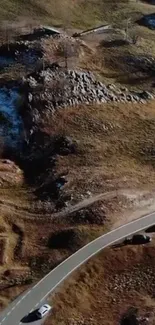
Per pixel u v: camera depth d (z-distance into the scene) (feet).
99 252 226.38
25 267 222.89
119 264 223.10
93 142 294.66
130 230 239.30
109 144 294.46
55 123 305.12
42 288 208.03
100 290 212.64
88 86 325.01
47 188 272.31
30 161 294.25
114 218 246.47
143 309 202.90
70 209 254.27
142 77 344.08
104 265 221.66
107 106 317.42
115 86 331.57
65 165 282.36
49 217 251.60
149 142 296.10
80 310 201.87
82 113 311.06
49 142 297.74
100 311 203.00
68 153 289.74
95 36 374.02
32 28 371.15
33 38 358.64
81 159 285.43
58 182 271.69
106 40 369.91
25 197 268.82
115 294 211.41
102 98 321.11
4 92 318.65
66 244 231.91
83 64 341.41
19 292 205.77
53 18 390.42
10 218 252.21
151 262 224.74
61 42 352.90
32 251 232.53
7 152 301.02
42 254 229.04
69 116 308.81
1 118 309.22
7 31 365.40
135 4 427.33
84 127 303.27
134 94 329.31
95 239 233.76
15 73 328.49
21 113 310.65
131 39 371.56
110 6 418.31
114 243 231.50
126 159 286.87
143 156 288.92
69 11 400.47
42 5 397.80
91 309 203.51
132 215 249.55
